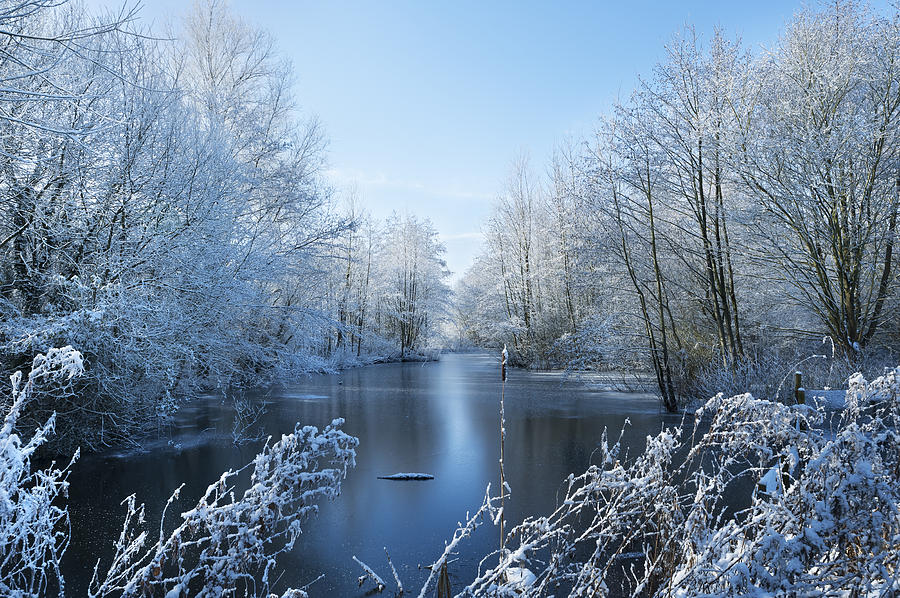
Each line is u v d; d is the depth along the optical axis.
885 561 2.13
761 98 13.51
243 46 17.25
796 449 2.64
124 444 9.16
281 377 15.17
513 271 31.14
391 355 35.19
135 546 2.74
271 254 13.09
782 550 2.06
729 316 13.98
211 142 11.27
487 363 33.62
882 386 2.48
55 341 7.54
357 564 4.86
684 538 2.56
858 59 12.77
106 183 8.77
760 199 13.55
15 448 2.08
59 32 8.68
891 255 13.94
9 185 7.75
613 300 17.92
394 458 8.85
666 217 16.44
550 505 6.46
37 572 4.54
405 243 39.97
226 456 8.56
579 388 18.31
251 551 2.75
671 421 11.94
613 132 14.53
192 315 10.33
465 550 5.18
